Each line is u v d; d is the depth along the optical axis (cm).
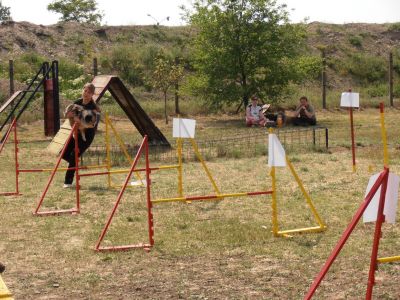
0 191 1238
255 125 2620
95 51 4325
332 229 878
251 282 661
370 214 502
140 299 618
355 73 4669
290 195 1136
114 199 1142
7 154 1825
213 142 1981
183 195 1160
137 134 2367
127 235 869
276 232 847
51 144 1645
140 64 4166
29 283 672
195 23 3048
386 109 3606
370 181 505
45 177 1432
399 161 1556
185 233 876
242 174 1413
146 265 732
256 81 3092
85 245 823
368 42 5141
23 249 811
